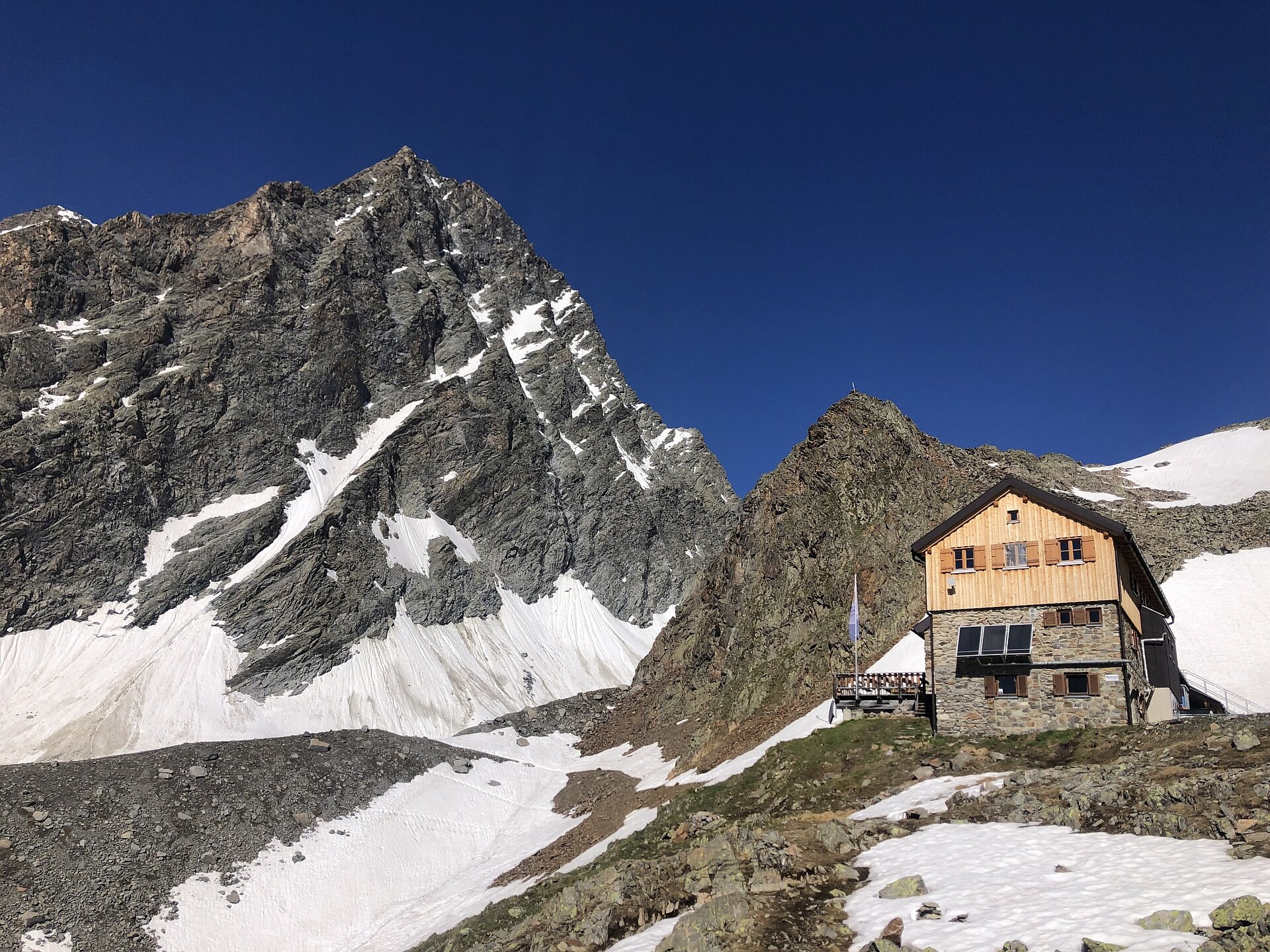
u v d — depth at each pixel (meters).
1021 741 41.06
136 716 127.12
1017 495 45.84
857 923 24.34
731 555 103.75
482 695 160.12
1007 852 27.23
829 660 67.00
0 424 157.00
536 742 118.88
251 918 68.69
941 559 47.06
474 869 76.62
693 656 103.38
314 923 69.88
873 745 46.12
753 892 27.69
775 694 69.94
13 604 144.12
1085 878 24.02
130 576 155.75
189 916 67.12
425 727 145.62
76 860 68.88
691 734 86.69
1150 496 115.62
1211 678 57.03
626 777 87.00
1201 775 29.36
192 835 75.62
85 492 158.12
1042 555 44.44
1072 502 44.22
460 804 91.81
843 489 81.69
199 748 88.94
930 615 46.59
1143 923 20.16
